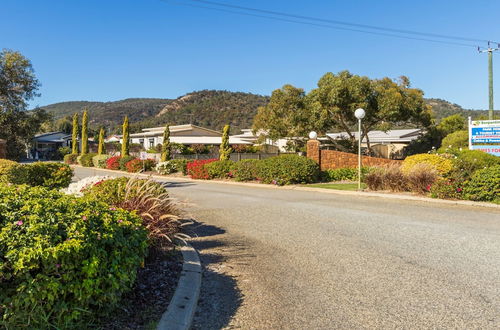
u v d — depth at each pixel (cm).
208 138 3991
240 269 459
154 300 340
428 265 464
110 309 287
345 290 385
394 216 809
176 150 3134
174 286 378
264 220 774
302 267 463
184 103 11950
